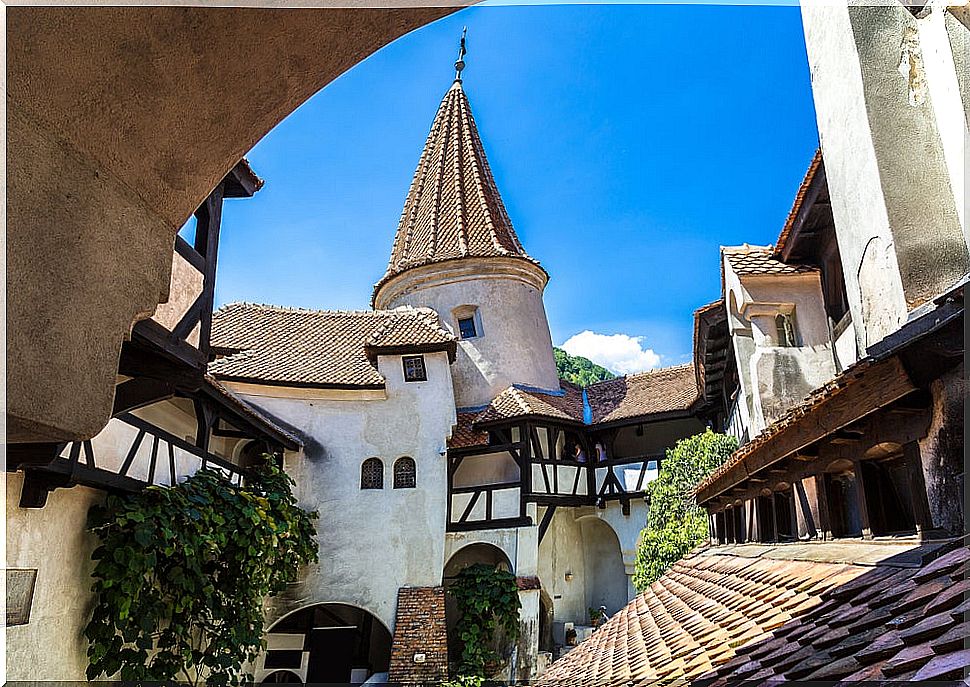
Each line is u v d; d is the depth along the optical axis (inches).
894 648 85.0
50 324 75.7
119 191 87.5
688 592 274.2
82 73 76.5
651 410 832.9
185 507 369.1
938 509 138.6
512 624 669.3
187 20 79.4
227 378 647.8
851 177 221.5
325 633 689.6
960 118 164.7
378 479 666.8
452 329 938.7
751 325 427.8
